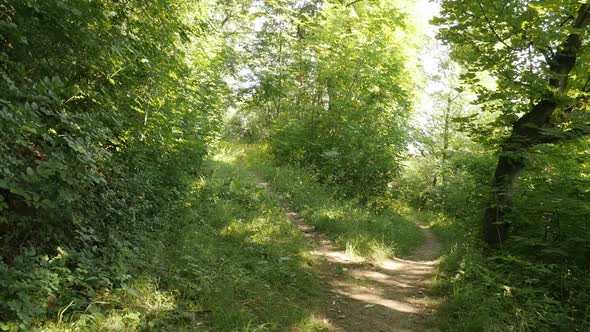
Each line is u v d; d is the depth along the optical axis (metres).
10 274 3.71
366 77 16.36
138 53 5.88
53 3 4.49
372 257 9.00
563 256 6.39
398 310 6.25
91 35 5.06
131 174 6.54
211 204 8.84
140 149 6.71
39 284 3.78
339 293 6.68
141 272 5.11
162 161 7.73
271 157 17.39
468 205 9.61
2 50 4.54
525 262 6.18
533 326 5.12
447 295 6.70
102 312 4.18
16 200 4.38
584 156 7.77
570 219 6.70
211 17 9.34
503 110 8.27
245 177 12.97
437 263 9.02
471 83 8.62
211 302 5.01
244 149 18.64
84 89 5.33
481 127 8.37
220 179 10.98
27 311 3.58
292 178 14.34
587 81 7.82
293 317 5.28
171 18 6.68
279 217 9.69
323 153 15.76
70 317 3.92
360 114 16.09
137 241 5.76
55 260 4.27
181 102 8.12
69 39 4.96
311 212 11.16
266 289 5.86
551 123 7.83
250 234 7.98
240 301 5.34
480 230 8.66
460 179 17.84
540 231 7.16
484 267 6.84
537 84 7.32
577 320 5.29
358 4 16.97
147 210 6.74
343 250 9.12
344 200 13.53
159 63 6.72
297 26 21.05
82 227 4.83
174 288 5.03
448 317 5.75
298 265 7.18
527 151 7.44
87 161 4.32
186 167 8.90
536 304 5.37
